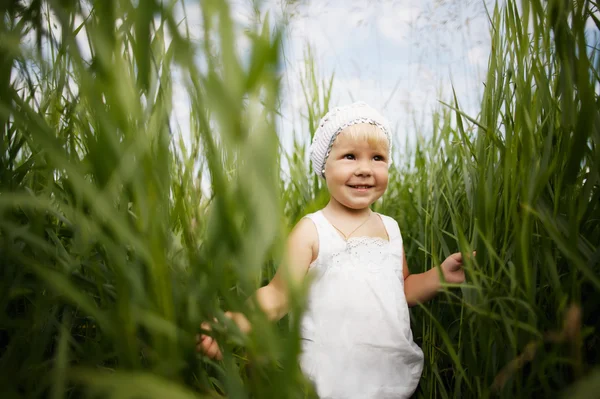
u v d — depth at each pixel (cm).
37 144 80
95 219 58
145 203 49
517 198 100
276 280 138
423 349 148
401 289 152
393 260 155
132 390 44
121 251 55
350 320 139
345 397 133
